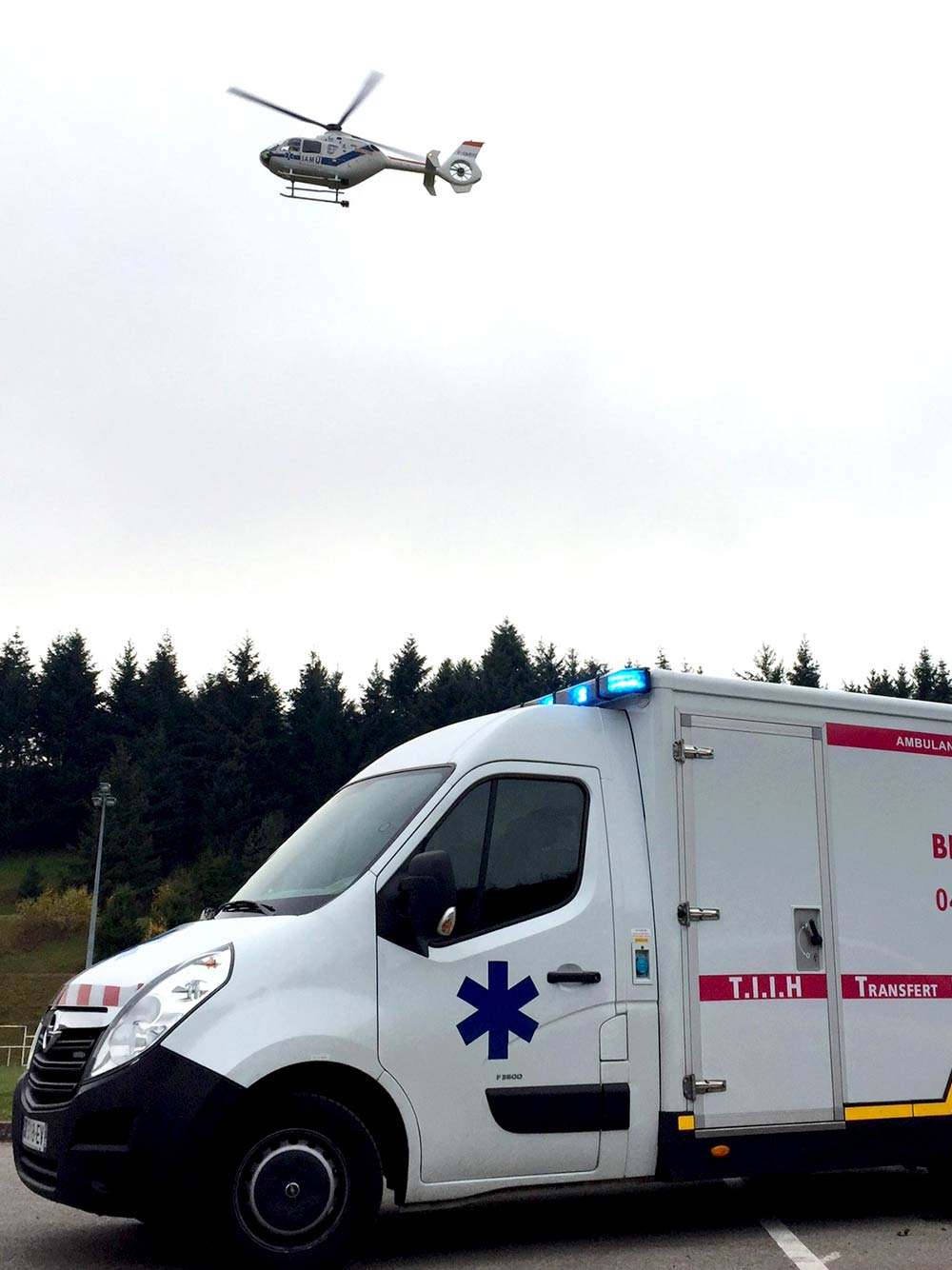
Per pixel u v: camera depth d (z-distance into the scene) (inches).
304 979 236.1
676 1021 270.8
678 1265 245.6
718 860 284.4
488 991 252.2
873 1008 296.0
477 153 1831.9
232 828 4318.4
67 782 4766.2
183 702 4972.9
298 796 4498.0
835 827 301.3
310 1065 233.8
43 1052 241.3
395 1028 241.3
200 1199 221.3
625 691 283.4
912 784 315.3
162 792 4377.5
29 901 3759.8
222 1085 223.0
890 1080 294.7
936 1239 274.1
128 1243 258.7
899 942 303.6
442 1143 243.9
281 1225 226.8
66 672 5019.7
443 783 263.1
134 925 3334.2
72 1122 223.8
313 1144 231.1
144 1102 221.5
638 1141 262.8
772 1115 277.9
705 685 291.3
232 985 230.5
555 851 269.7
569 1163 256.5
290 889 261.6
